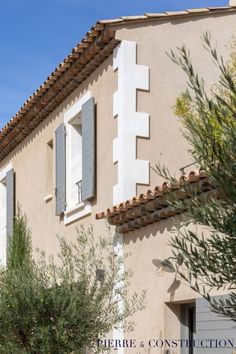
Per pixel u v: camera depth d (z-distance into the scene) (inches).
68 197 542.6
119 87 451.5
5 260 748.6
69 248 401.1
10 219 708.0
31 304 373.1
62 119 562.6
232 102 180.7
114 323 379.9
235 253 177.0
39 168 633.6
